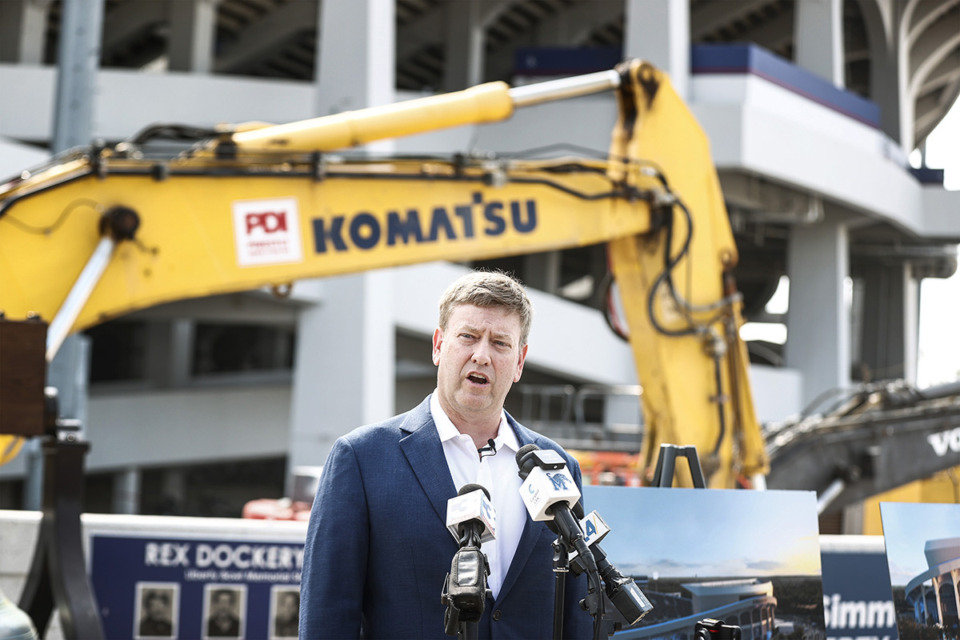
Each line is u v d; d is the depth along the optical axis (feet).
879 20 96.43
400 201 23.59
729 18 87.81
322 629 8.00
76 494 16.74
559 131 62.23
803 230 83.10
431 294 57.57
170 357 76.02
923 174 86.33
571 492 7.22
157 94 57.41
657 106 26.71
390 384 52.90
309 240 22.59
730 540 9.90
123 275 20.80
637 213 26.20
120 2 72.59
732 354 27.43
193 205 21.54
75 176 20.36
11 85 56.65
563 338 65.82
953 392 35.06
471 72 79.25
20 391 16.16
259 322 65.21
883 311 104.37
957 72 121.90
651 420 27.17
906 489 39.50
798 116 68.85
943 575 10.21
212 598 18.90
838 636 18.58
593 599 6.95
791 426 34.96
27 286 19.81
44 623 16.85
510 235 24.59
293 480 35.01
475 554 6.79
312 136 22.52
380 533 8.30
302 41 87.30
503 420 9.02
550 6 83.76
